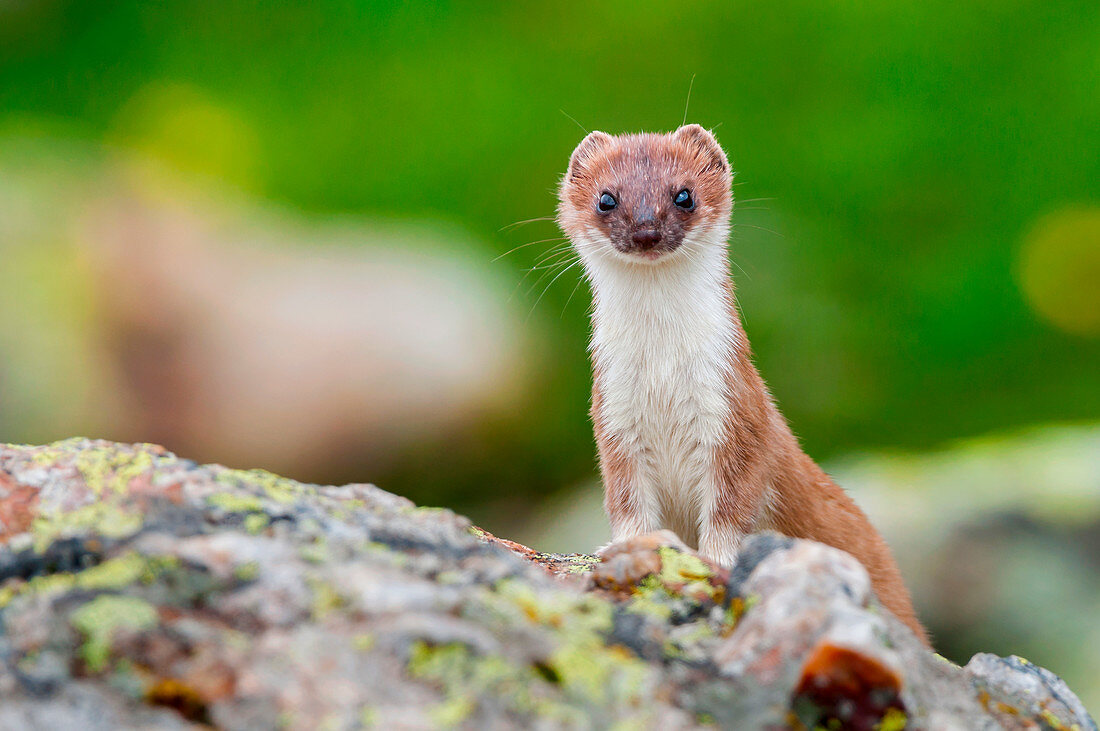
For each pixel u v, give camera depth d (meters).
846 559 4.29
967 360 19.16
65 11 25.56
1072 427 16.05
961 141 21.59
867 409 18.28
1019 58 22.95
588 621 4.14
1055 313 19.92
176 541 3.99
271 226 19.16
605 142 9.45
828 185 21.06
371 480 16.70
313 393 16.38
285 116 23.56
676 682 3.90
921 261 20.33
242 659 3.51
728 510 8.05
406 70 24.22
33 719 3.38
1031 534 12.87
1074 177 21.00
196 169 22.42
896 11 23.58
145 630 3.57
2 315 15.62
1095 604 12.03
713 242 8.49
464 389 16.78
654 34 24.00
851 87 22.78
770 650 3.92
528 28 24.64
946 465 14.91
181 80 24.47
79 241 16.80
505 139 22.44
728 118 22.22
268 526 4.28
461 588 4.08
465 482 17.05
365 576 3.86
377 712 3.37
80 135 23.00
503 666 3.56
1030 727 4.34
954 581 12.69
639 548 4.84
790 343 18.64
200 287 16.94
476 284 18.39
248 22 25.62
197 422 16.08
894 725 3.68
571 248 9.48
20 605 3.81
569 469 17.12
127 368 16.00
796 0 24.03
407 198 21.66
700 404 8.05
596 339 8.60
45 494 4.36
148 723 3.38
